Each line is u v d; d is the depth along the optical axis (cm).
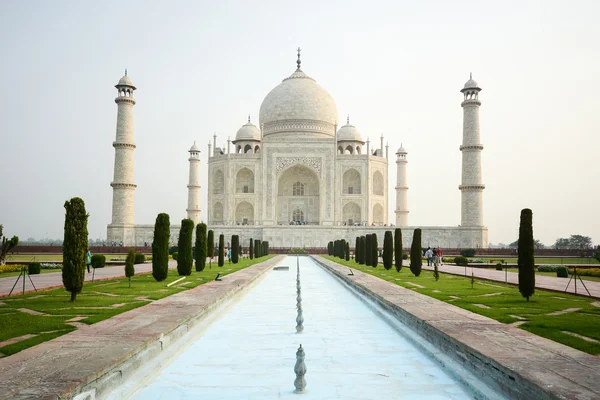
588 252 8962
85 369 1077
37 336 1505
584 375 1037
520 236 2519
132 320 1719
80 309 2075
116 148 9862
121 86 9838
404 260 7612
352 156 11631
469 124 9906
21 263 5344
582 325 1705
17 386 961
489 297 2588
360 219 11812
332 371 1330
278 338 1734
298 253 9762
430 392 1165
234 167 11612
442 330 1523
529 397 998
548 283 3556
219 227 10288
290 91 12938
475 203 9844
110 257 7650
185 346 1589
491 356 1191
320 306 2538
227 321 2066
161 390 1174
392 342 1678
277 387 1195
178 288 2991
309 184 12406
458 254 9344
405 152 12212
